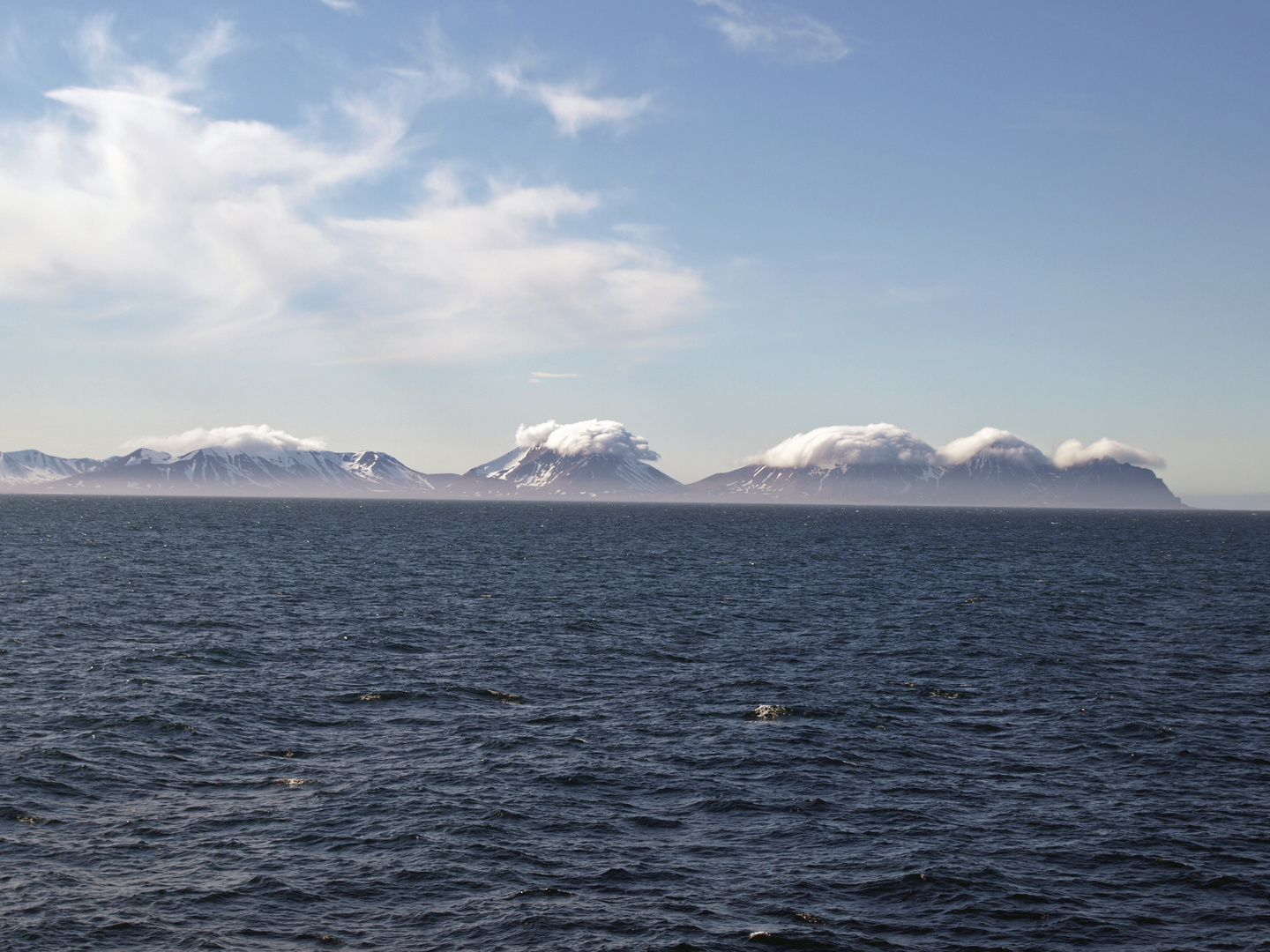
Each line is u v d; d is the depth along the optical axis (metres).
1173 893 24.86
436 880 25.03
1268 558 142.12
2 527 179.25
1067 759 36.28
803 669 52.81
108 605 71.06
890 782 33.44
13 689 43.41
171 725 38.28
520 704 43.97
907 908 23.95
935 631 66.19
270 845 26.95
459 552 135.50
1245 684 49.53
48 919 22.25
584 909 23.64
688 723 41.00
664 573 107.56
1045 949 22.03
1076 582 101.56
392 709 42.56
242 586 85.56
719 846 27.64
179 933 21.92
